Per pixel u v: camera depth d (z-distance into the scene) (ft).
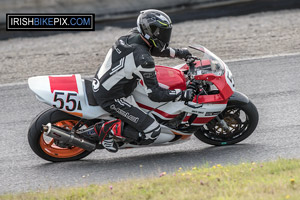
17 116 95.50
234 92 74.49
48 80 70.38
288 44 128.47
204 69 71.00
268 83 103.91
